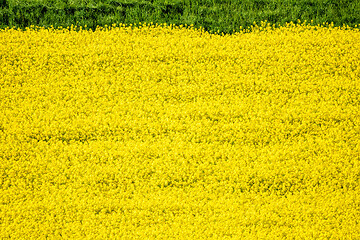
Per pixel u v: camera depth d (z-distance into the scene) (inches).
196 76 334.3
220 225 276.5
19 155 300.8
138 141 307.9
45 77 331.6
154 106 322.0
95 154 301.9
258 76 336.5
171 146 306.7
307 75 336.5
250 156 304.7
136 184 290.5
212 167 297.9
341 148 307.7
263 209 282.5
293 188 292.8
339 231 277.1
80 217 279.9
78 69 336.5
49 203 281.7
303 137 312.7
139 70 337.4
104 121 313.0
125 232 274.4
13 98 320.2
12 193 284.5
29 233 273.3
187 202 285.9
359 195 289.4
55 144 305.9
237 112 321.4
